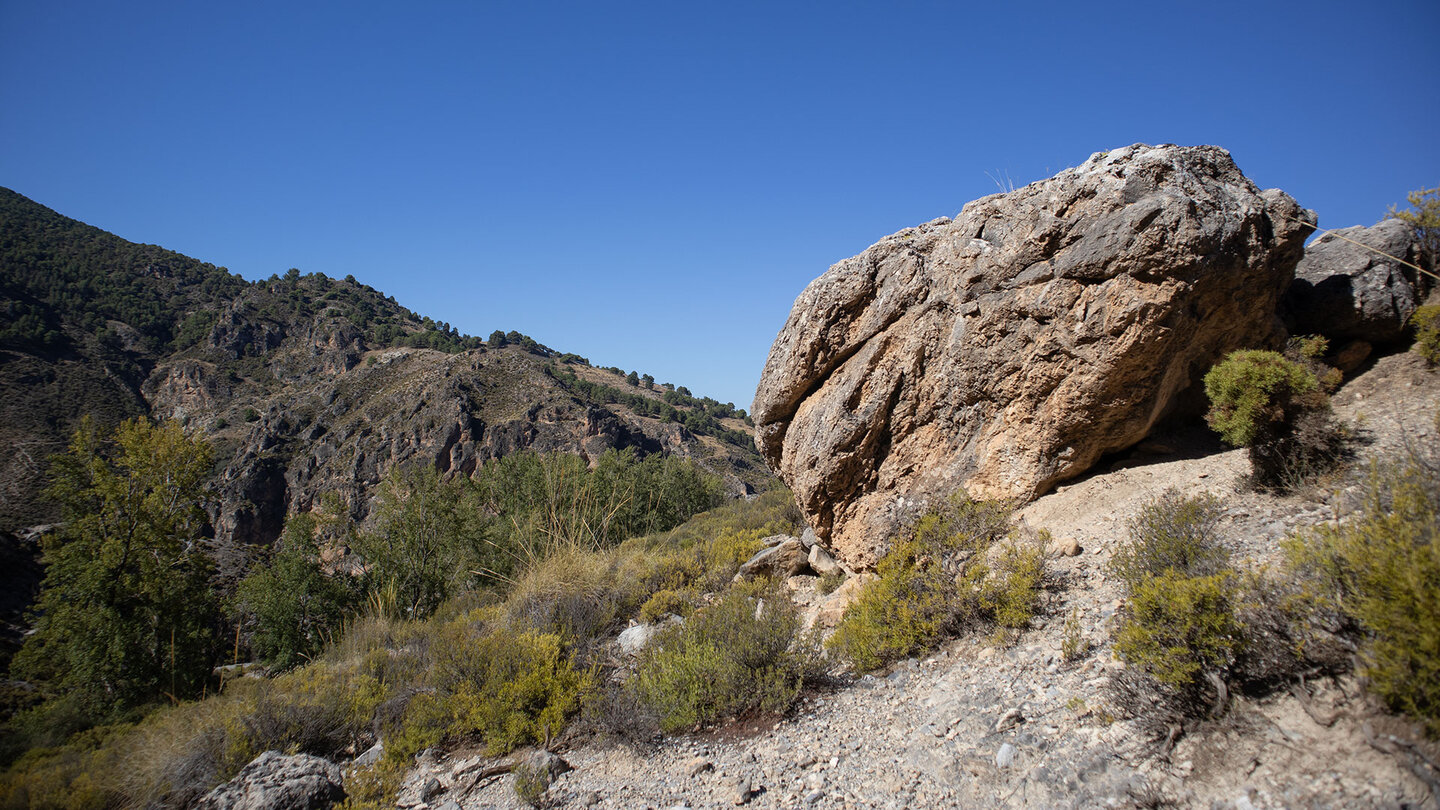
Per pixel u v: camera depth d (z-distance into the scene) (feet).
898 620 21.08
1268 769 10.65
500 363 386.52
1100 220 22.66
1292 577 13.33
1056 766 12.91
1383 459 17.70
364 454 311.88
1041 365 24.36
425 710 23.97
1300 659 11.68
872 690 19.76
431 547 81.10
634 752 19.90
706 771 17.63
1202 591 12.60
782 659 21.04
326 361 403.75
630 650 29.07
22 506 181.16
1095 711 13.96
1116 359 22.39
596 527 49.90
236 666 66.23
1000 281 25.12
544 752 20.29
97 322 364.38
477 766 21.04
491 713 22.45
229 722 23.30
